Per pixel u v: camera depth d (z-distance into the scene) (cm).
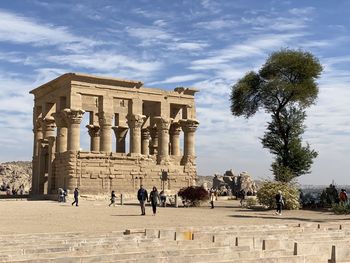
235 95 6088
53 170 6241
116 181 6028
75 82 6019
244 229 1919
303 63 5759
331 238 1477
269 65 5872
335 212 3791
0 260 973
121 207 4338
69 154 5809
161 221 2812
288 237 1481
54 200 5731
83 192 5791
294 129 5753
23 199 6038
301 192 4806
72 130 5931
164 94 6725
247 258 1034
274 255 1106
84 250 1166
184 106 6925
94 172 5897
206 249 1116
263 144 5884
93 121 6912
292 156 5675
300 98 5625
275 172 5034
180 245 1288
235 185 8825
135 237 1545
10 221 2738
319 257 1088
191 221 2844
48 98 6694
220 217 3231
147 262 947
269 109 5859
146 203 5138
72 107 5953
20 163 13638
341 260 1105
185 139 6850
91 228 2344
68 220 2831
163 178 4812
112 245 1292
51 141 6291
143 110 7412
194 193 4641
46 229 2275
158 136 6681
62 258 952
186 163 6738
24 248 1253
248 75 6041
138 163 6228
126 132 7150
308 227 2111
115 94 6316
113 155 6053
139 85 6494
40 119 6925
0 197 6631
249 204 4653
